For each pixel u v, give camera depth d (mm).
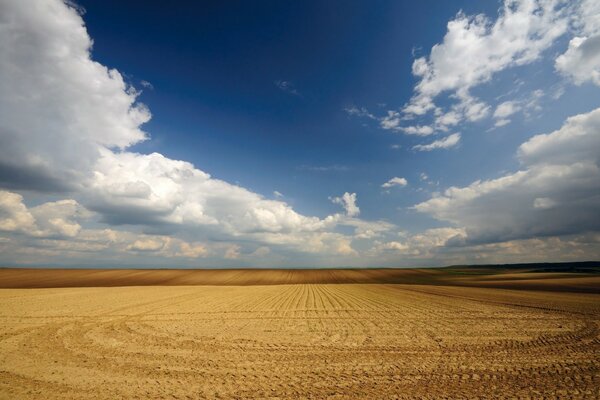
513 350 10945
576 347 11305
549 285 47094
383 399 6988
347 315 18828
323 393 7320
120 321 16453
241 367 9180
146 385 7785
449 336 13070
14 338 12641
